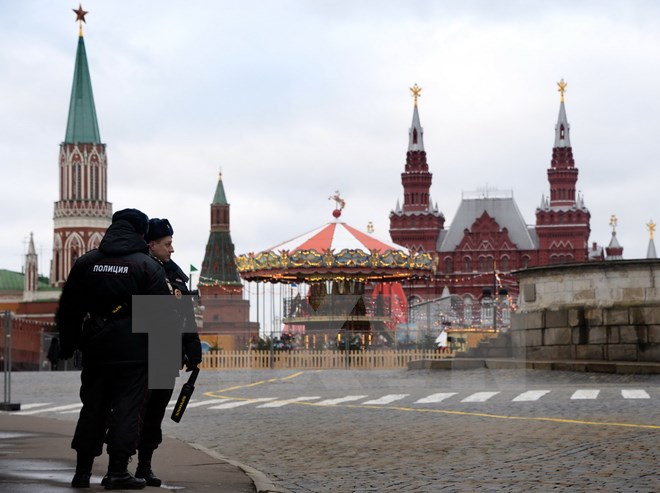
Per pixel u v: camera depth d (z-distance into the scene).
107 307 11.35
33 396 33.78
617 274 38.84
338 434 18.88
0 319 93.00
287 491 12.13
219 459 14.93
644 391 26.78
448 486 12.51
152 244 12.67
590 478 12.73
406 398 27.48
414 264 61.09
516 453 15.23
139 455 12.19
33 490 10.96
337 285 60.41
